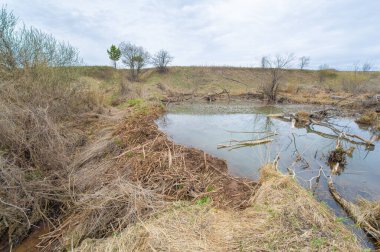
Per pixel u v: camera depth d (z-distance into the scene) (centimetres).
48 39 909
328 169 652
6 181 366
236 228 311
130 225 330
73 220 378
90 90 1127
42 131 492
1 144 446
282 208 342
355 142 910
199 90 2797
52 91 798
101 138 694
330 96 2348
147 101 1641
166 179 465
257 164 673
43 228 381
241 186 490
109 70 2908
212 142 888
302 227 303
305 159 718
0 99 518
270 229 300
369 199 494
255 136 980
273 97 2242
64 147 542
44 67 804
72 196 424
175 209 359
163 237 285
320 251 263
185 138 938
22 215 370
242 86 3056
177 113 1567
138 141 692
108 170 511
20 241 353
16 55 754
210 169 553
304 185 547
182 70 3541
